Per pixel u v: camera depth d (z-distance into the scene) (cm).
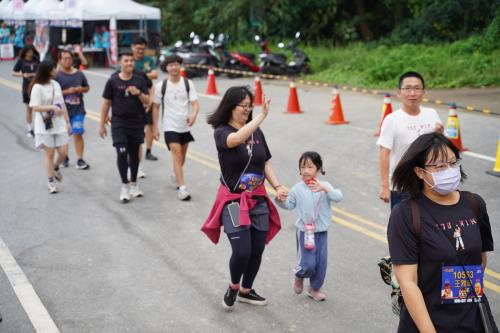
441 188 425
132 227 993
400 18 3700
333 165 1348
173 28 3897
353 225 990
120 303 726
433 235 424
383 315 694
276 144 1543
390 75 2656
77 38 3506
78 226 998
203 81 2825
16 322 677
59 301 729
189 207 1092
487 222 446
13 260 855
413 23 3381
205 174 1304
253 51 3450
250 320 686
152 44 3378
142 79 1112
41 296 742
